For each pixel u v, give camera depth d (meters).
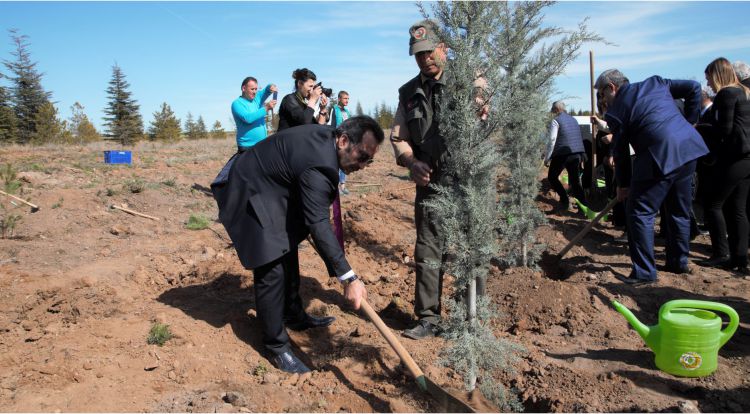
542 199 9.15
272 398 3.02
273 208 3.31
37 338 3.55
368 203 8.76
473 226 3.15
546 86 4.86
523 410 3.10
